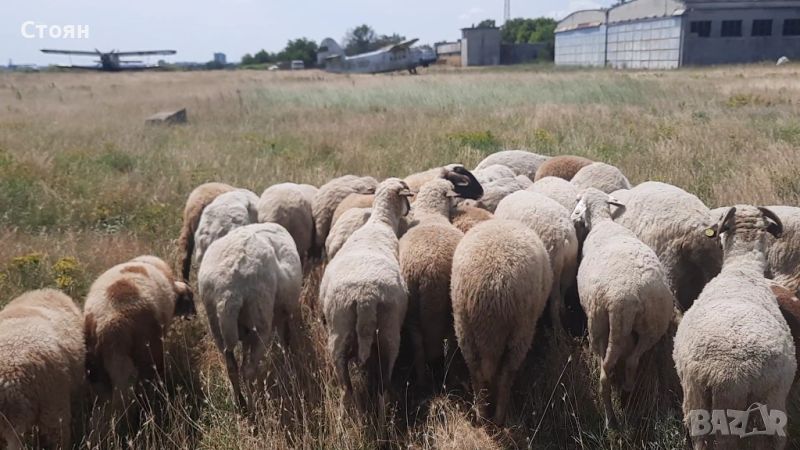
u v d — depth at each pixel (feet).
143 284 18.30
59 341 15.81
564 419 16.92
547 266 18.70
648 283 16.53
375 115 70.85
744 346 13.26
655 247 20.62
